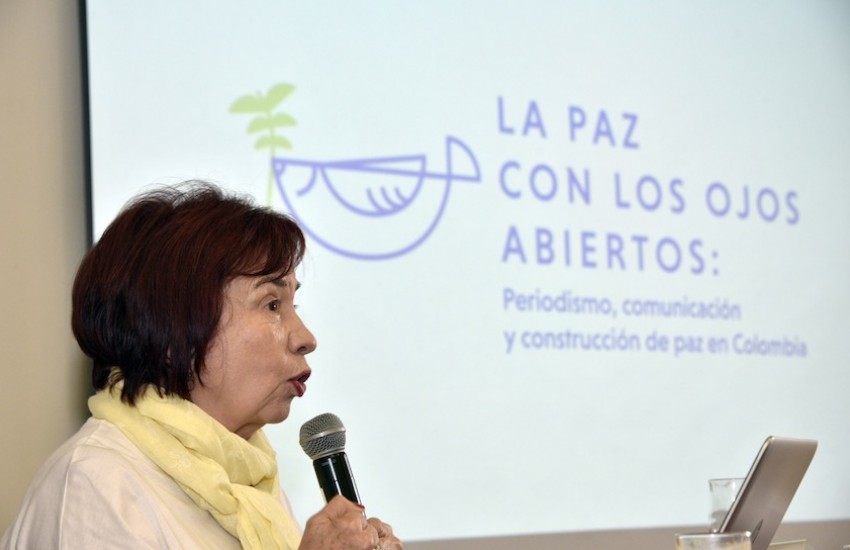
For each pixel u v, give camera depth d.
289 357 1.87
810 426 4.36
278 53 3.58
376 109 3.71
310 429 1.87
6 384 3.31
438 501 3.60
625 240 4.10
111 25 3.36
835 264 4.55
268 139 3.53
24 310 3.35
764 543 2.10
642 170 4.19
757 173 4.45
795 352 4.39
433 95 3.82
